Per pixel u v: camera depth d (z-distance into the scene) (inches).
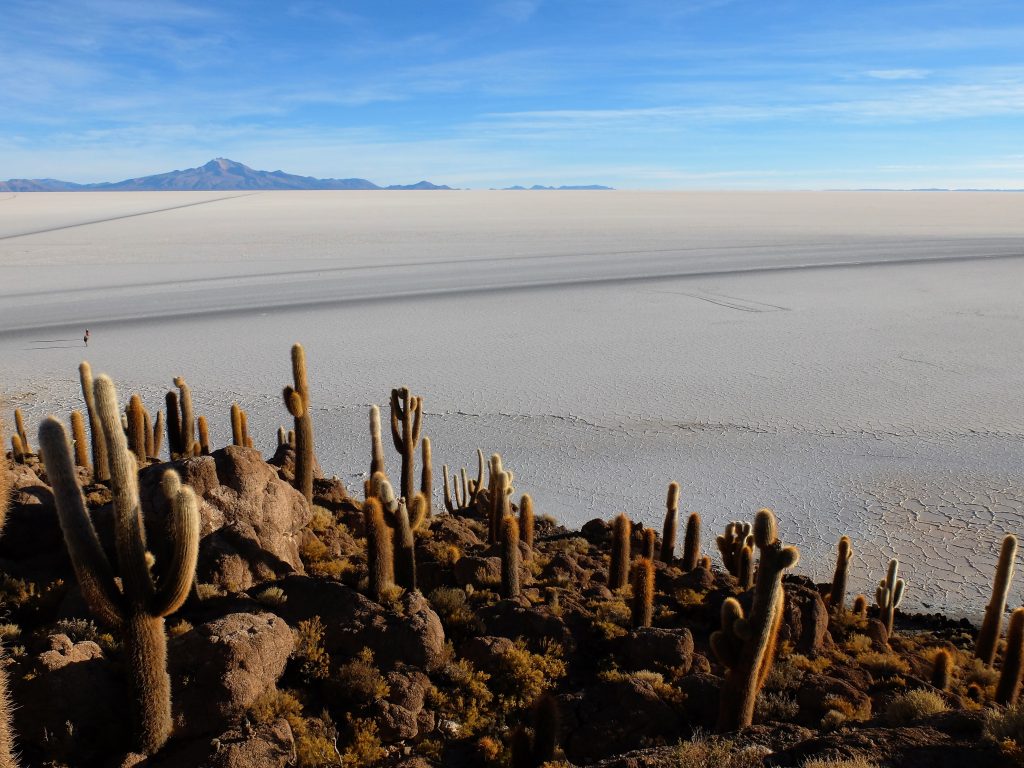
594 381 1867.6
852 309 2829.7
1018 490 1172.5
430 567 543.5
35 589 429.7
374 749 342.6
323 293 3166.8
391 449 1346.0
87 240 5580.7
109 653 374.3
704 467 1285.7
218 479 502.0
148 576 322.3
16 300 2945.4
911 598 849.5
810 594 547.8
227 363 1995.6
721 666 465.7
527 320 2645.2
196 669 349.1
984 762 295.1
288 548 506.9
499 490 640.4
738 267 4020.7
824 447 1382.9
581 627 479.2
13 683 329.7
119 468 312.8
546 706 327.3
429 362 2050.9
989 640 576.7
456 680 399.2
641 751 323.9
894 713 370.9
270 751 323.9
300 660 386.0
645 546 641.0
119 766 314.7
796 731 341.4
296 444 598.2
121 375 1846.7
